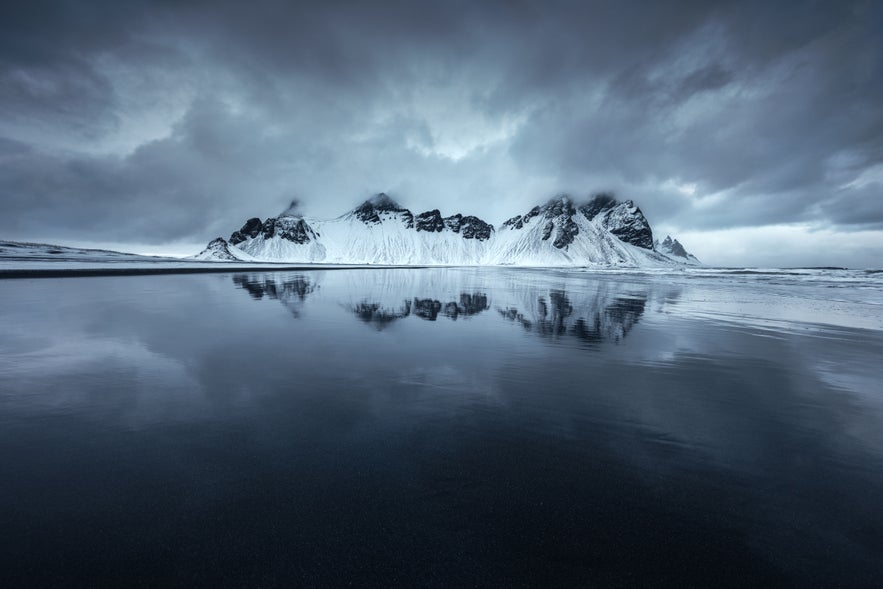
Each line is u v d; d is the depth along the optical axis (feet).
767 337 50.78
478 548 13.16
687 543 13.43
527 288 140.05
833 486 16.87
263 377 31.30
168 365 34.45
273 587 11.61
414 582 11.86
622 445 20.54
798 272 263.70
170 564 12.28
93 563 12.23
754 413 25.16
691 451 19.95
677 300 98.84
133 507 14.80
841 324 61.62
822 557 12.81
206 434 21.03
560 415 24.48
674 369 35.37
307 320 60.64
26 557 12.39
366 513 14.73
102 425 22.04
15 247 566.77
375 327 55.26
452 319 64.28
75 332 48.91
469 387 29.66
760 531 13.99
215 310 70.33
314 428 21.97
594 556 12.87
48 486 16.07
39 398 26.20
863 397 28.27
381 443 20.30
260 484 16.43
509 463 18.51
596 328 56.85
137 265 305.12
